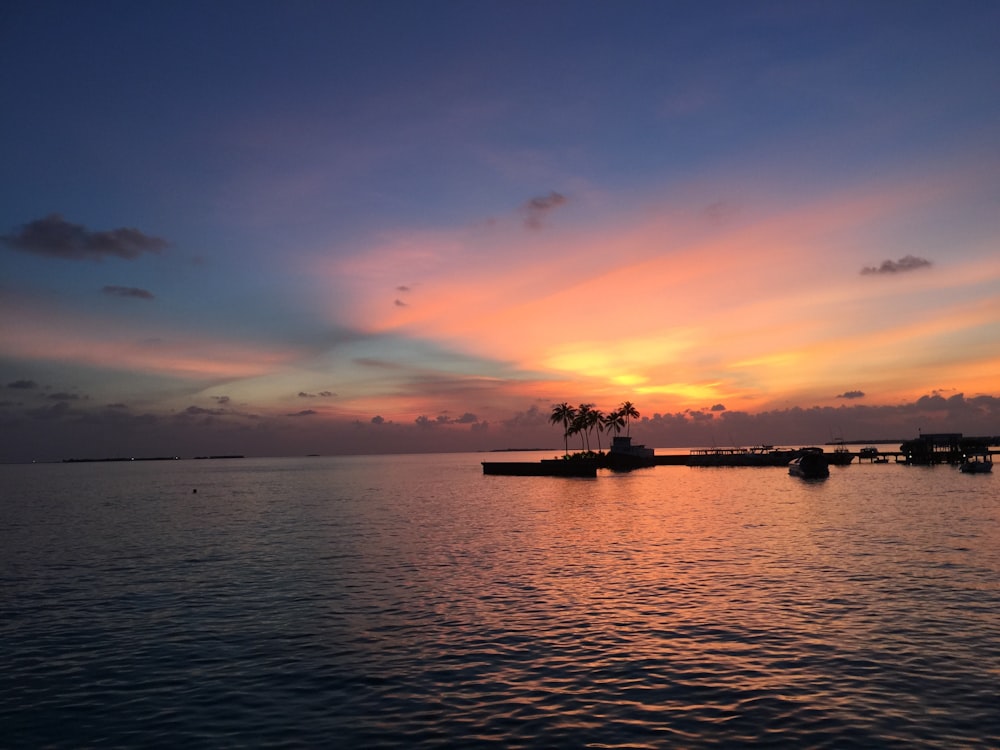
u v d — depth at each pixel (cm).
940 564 3662
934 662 2097
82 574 4031
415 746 1614
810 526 5481
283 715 1819
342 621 2769
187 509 8988
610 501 8569
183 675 2153
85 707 1909
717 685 1956
